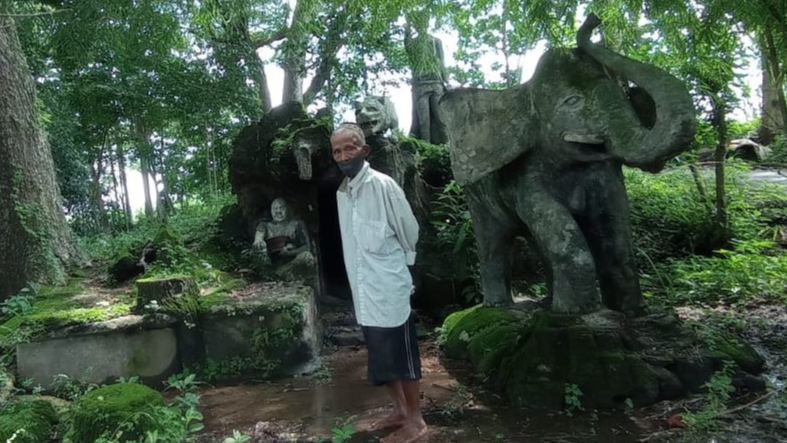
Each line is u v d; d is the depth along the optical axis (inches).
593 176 141.3
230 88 433.7
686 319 169.5
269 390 152.9
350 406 135.8
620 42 167.2
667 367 124.8
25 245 223.1
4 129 225.3
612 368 120.6
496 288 178.2
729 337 142.2
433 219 233.5
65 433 121.3
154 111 468.8
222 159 546.3
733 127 295.3
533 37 152.1
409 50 230.1
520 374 127.9
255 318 166.2
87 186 545.3
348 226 116.2
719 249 258.8
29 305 191.3
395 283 111.6
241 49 426.6
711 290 205.9
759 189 313.9
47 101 468.4
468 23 240.4
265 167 219.5
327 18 327.9
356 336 197.8
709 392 117.7
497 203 162.2
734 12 131.0
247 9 203.3
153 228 362.6
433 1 170.6
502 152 144.6
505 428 114.3
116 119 508.1
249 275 213.2
